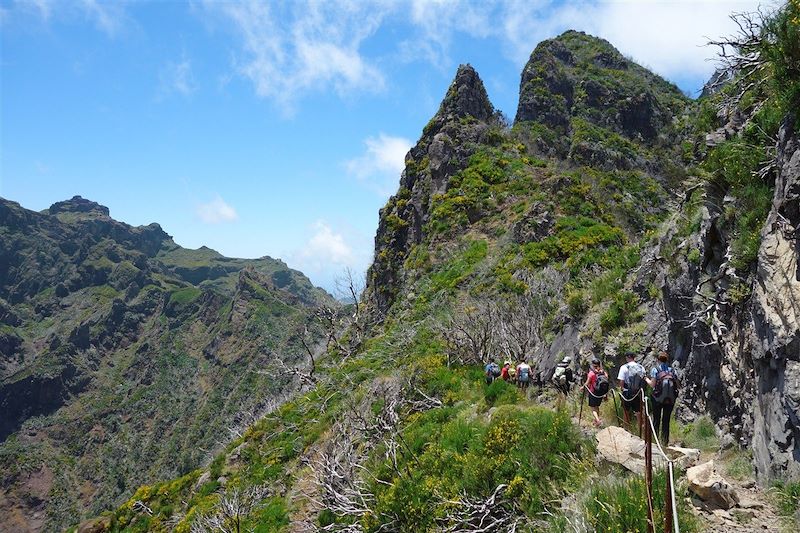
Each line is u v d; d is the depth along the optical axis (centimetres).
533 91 5544
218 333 18800
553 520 655
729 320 803
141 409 16662
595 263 2050
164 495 2533
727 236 855
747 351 738
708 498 584
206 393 16388
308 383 2884
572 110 5384
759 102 893
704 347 900
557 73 5800
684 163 3922
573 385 1275
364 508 1029
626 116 5288
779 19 764
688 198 1155
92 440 15650
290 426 2330
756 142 832
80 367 18900
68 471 14550
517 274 2536
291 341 16250
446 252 3469
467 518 802
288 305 19450
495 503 791
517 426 897
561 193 3372
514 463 827
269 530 1557
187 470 12069
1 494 13412
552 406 1177
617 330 1235
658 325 1138
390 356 2438
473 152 4306
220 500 1792
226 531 1620
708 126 1146
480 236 3434
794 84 715
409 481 959
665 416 813
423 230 3928
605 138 4844
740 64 913
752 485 632
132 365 19475
